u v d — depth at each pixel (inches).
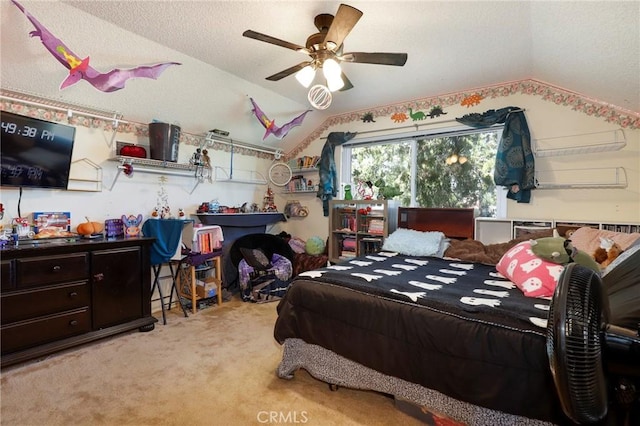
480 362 50.6
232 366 83.0
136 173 123.7
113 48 90.7
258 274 139.3
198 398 69.1
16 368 80.4
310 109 153.9
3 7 72.1
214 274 140.7
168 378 76.9
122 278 101.7
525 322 49.8
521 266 71.8
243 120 145.4
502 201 124.1
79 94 101.5
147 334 103.0
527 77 114.0
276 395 70.6
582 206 107.0
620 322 32.0
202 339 99.4
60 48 70.7
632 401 28.0
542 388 45.8
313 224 177.5
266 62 106.7
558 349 27.2
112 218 116.6
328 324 69.7
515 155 112.3
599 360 27.1
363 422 62.0
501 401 48.5
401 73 113.6
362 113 157.2
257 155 174.9
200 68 108.9
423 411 60.1
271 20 82.0
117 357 87.1
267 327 109.6
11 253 79.6
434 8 75.2
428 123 138.3
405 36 87.9
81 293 92.5
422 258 109.5
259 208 175.0
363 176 163.2
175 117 128.1
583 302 28.0
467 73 112.3
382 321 62.2
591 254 80.5
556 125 110.3
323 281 74.7
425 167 143.6
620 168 100.9
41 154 94.3
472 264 99.6
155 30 87.0
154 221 119.3
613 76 83.0
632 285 33.3
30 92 94.3
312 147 176.4
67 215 104.8
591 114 104.5
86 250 93.6
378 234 140.8
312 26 84.4
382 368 61.6
